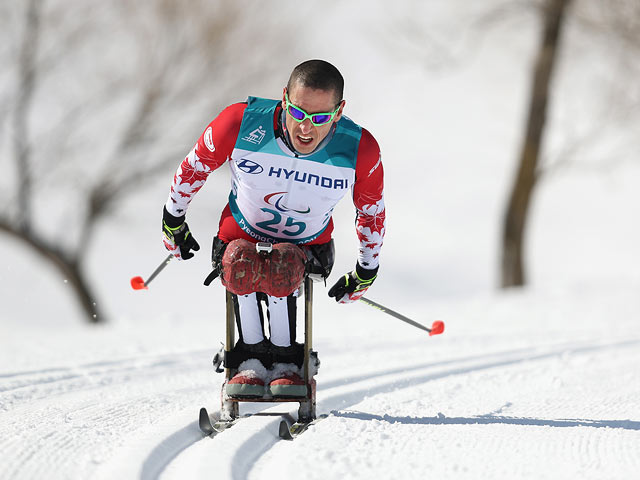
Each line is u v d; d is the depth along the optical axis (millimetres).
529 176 49250
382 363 19766
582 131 89625
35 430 12031
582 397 15617
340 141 11750
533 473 10523
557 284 45219
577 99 94125
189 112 59094
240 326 12938
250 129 11664
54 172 56656
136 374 17844
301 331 27453
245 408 13727
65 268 54562
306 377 12555
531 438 12188
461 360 20203
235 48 59750
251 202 12305
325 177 11859
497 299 40219
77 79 61062
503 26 54031
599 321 30438
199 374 18094
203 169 12164
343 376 17438
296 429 12445
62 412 13508
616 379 17641
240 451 10969
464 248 92312
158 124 57500
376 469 10602
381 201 12453
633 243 92250
